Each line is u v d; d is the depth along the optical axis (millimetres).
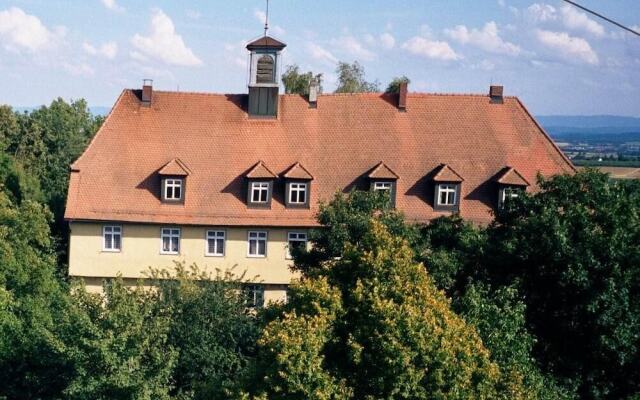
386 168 47375
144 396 25234
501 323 22953
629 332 24047
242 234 46531
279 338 19312
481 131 49969
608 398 25875
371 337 19516
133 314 26125
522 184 46906
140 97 49469
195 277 33406
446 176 47125
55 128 72062
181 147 47969
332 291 21125
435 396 18797
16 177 61906
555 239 25422
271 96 49469
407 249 22438
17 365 30219
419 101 50875
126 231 46125
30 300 35656
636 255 24438
